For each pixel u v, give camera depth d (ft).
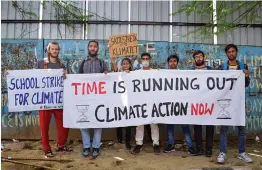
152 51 24.12
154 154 20.02
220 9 24.54
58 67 19.84
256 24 26.37
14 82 19.22
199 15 26.35
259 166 17.61
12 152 20.31
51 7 26.18
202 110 19.10
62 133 19.95
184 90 19.24
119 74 19.31
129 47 20.72
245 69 18.97
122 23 26.17
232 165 17.80
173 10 26.40
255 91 24.52
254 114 24.49
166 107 19.21
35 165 17.21
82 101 19.08
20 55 23.86
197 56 19.93
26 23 26.14
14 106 19.20
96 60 19.94
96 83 19.22
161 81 19.31
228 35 26.35
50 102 19.35
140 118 19.21
